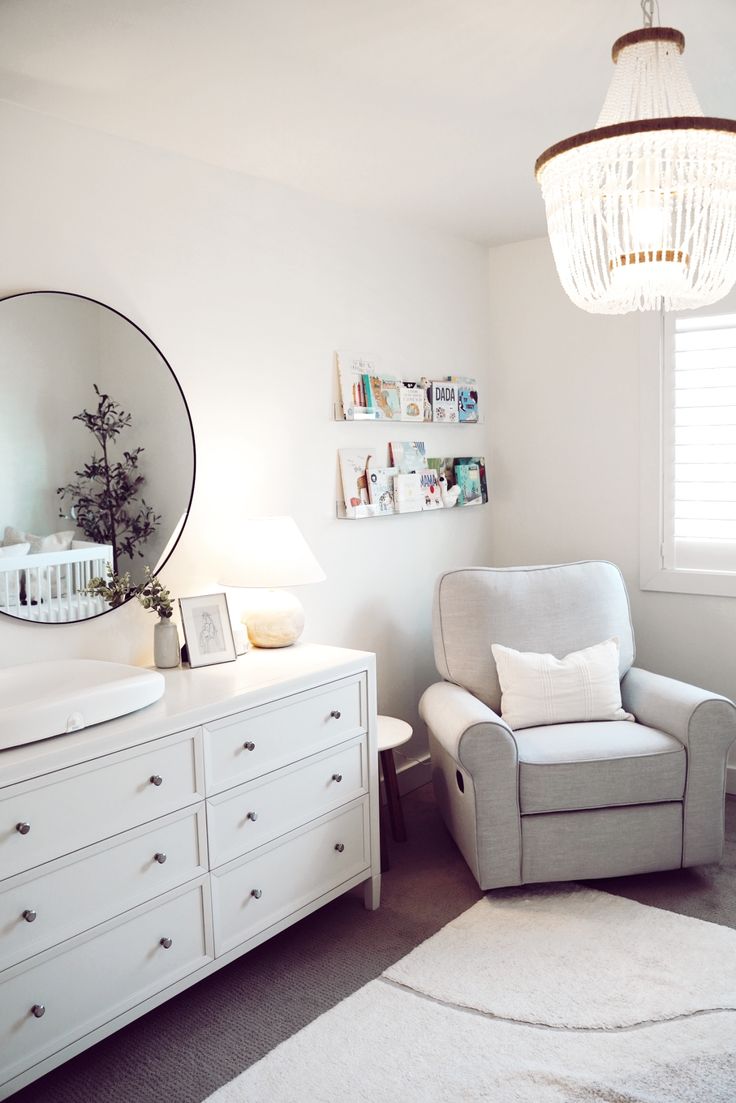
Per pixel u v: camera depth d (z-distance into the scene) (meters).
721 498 3.58
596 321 3.84
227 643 2.59
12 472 2.24
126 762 1.94
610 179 1.65
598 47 2.05
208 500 2.81
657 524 3.73
